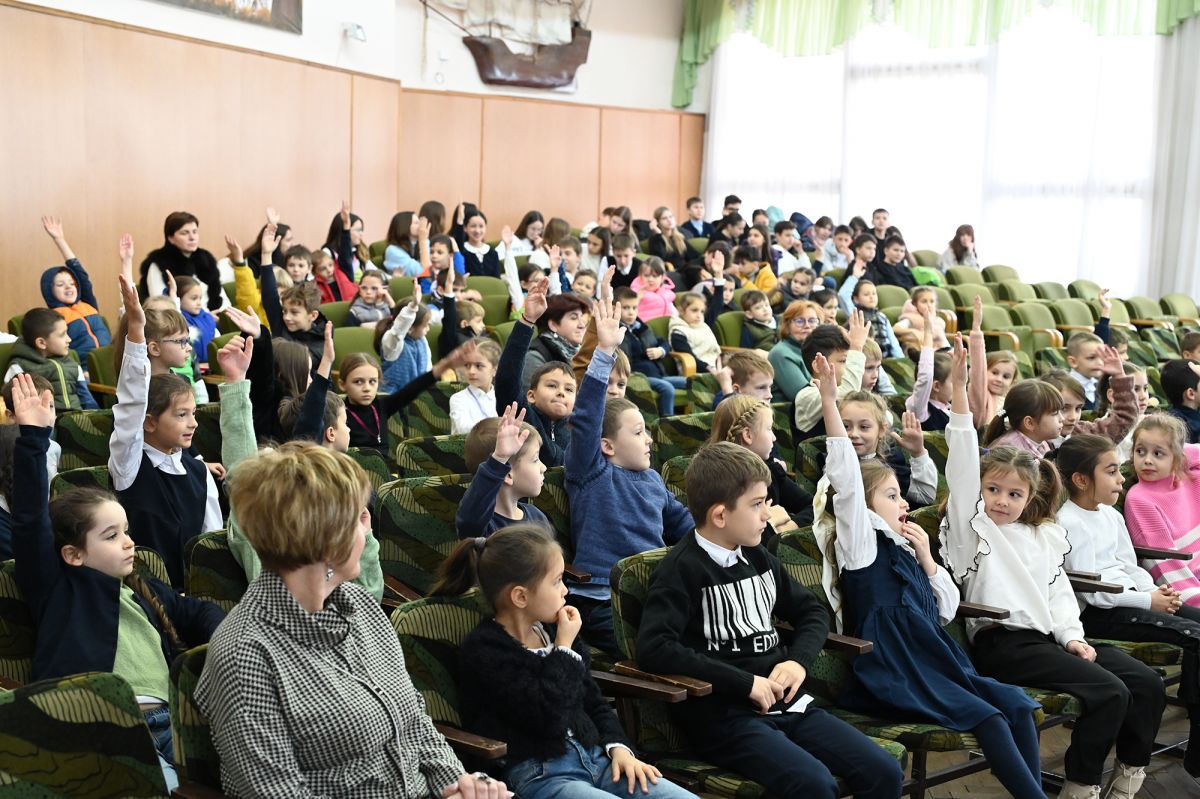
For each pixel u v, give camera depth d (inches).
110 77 306.7
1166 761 136.6
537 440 110.4
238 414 114.1
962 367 122.7
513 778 84.1
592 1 527.2
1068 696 111.8
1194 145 426.0
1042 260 466.3
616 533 119.6
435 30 485.4
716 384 203.6
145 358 110.3
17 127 281.7
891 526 114.8
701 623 99.4
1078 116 453.7
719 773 94.0
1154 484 145.8
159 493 112.1
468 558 89.6
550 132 522.3
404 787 72.8
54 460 130.6
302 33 378.9
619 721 92.2
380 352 212.1
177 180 331.0
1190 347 245.6
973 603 118.4
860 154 515.5
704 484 100.0
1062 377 173.2
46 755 65.1
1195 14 422.0
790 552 112.2
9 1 277.1
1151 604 129.9
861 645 103.6
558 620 90.0
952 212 493.0
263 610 69.9
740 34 543.5
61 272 230.5
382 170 426.0
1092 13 442.3
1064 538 124.9
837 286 394.9
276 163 369.4
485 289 304.0
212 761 70.5
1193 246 429.1
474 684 86.0
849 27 502.0
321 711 69.5
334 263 300.2
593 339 185.9
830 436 110.6
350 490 69.9
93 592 87.5
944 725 102.6
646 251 428.1
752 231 414.3
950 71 488.1
